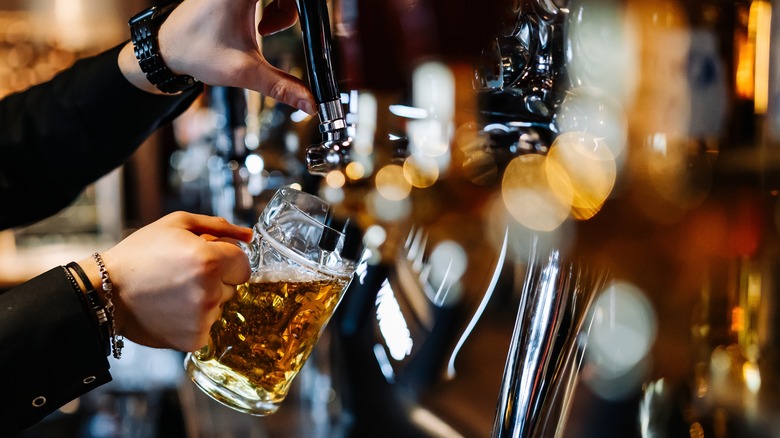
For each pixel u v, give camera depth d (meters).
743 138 0.53
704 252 0.56
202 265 0.71
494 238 1.11
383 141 0.92
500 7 0.56
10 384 0.73
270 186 1.44
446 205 1.15
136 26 0.87
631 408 0.77
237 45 0.84
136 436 1.76
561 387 0.56
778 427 0.64
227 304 0.75
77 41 4.46
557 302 0.55
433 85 0.69
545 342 0.56
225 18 0.83
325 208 0.76
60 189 1.21
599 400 0.79
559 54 0.53
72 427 1.79
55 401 0.76
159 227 0.76
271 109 1.49
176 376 1.96
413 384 1.15
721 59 0.52
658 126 0.51
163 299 0.72
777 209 0.54
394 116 0.87
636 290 0.70
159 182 4.26
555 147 0.53
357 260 0.75
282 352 0.75
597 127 0.51
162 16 0.88
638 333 0.72
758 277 0.62
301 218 0.73
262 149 1.46
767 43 0.53
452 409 1.10
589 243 0.53
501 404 0.58
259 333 0.74
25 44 4.41
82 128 1.14
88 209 4.21
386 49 0.90
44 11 4.37
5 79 4.40
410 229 1.19
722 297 0.66
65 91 1.13
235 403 0.77
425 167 1.08
